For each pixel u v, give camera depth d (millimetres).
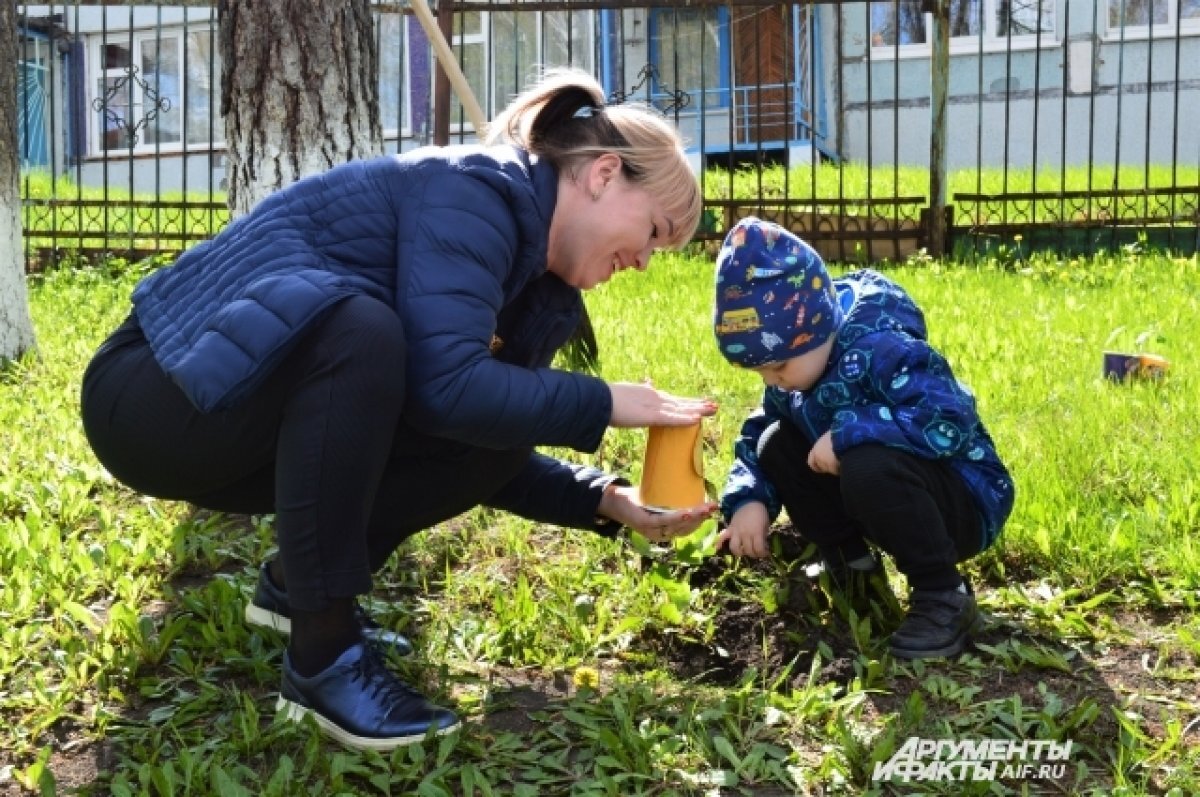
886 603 2969
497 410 2201
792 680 2766
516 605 2957
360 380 2172
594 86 2414
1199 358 5332
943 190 9492
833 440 2697
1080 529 3266
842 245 9680
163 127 19672
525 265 2342
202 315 2248
